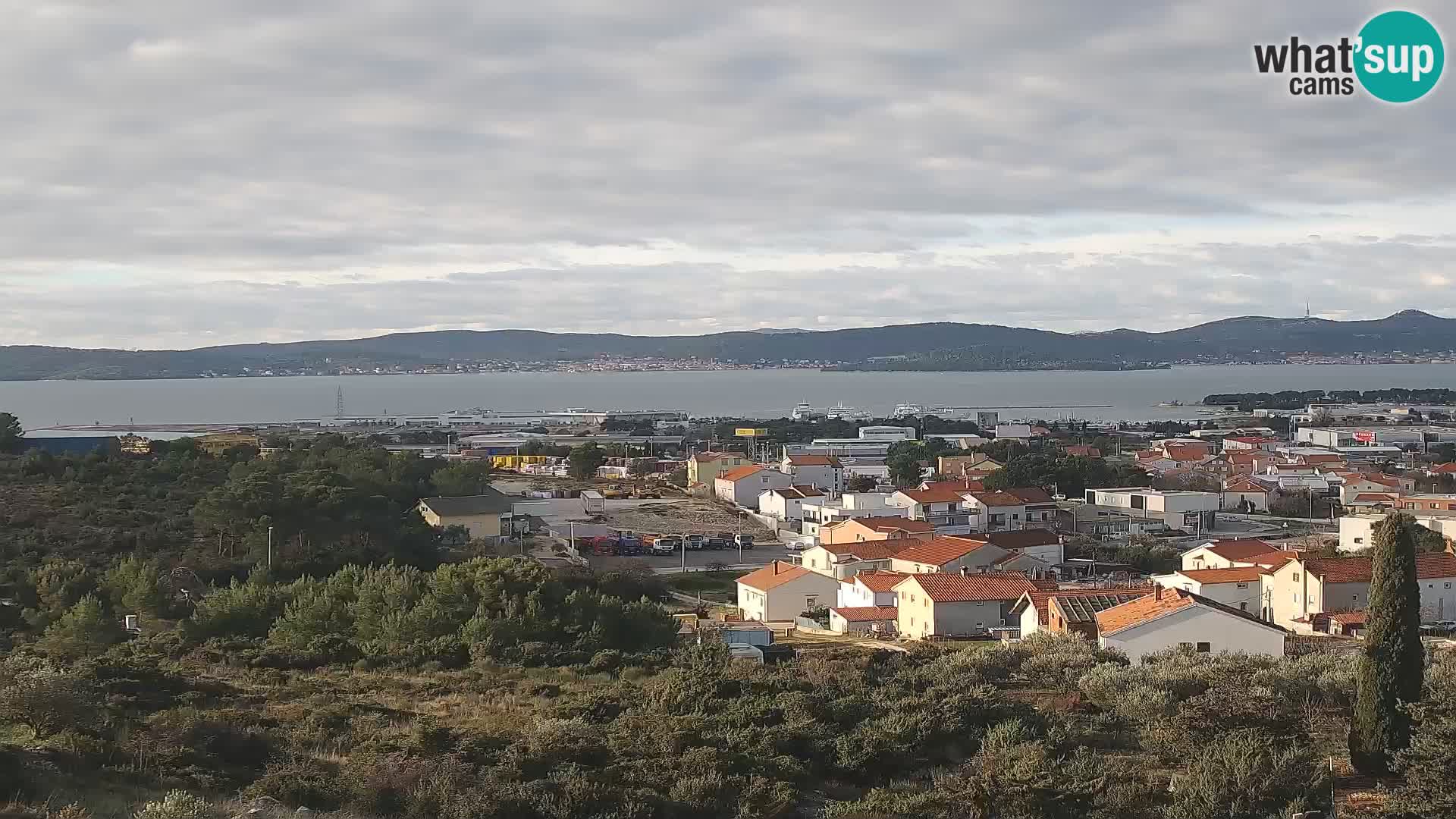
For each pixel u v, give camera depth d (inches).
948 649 2485.2
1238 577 3198.8
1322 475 6692.9
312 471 4261.8
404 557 3700.8
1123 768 1344.7
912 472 7199.8
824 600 3464.6
